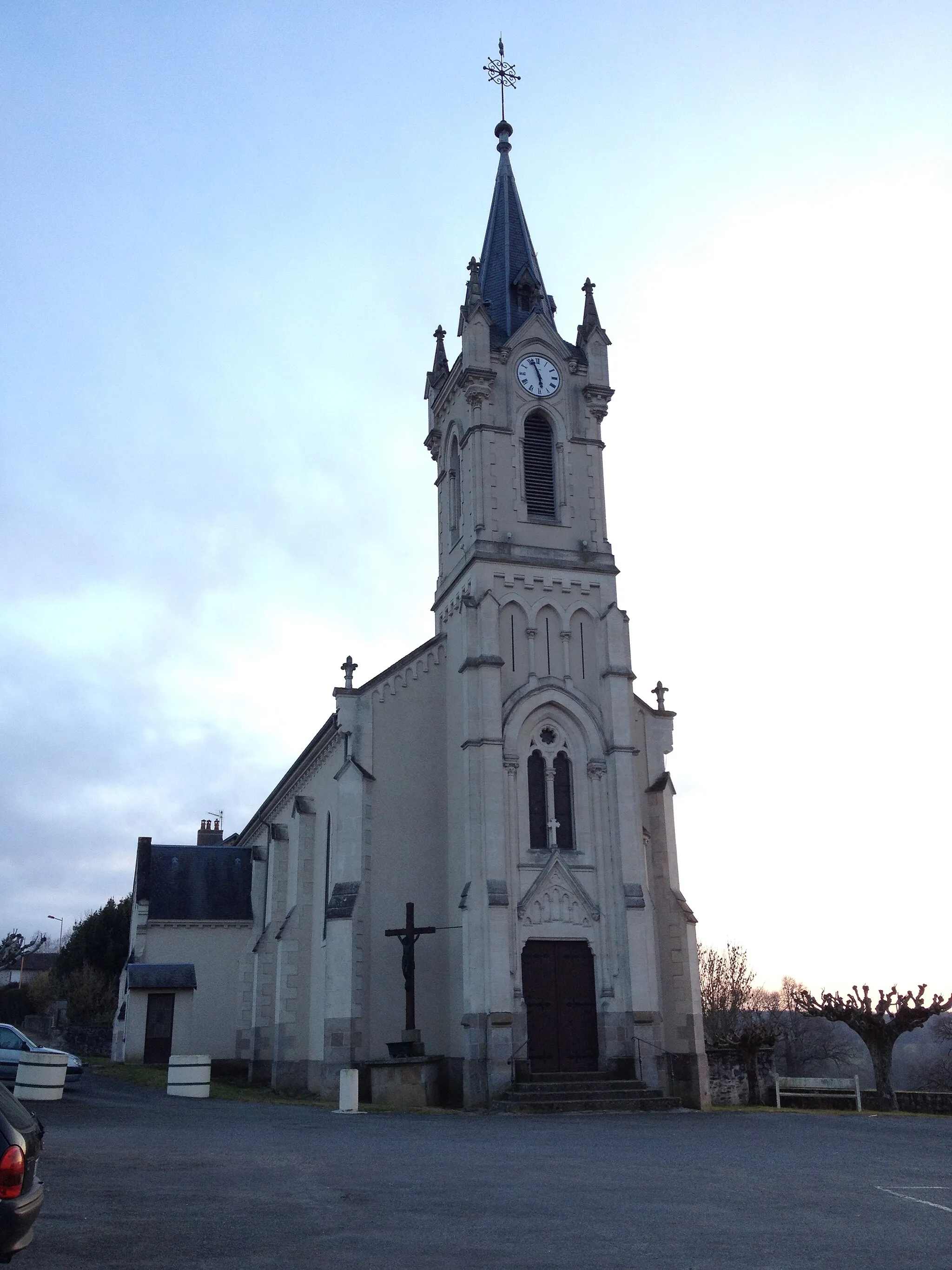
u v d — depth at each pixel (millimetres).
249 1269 10977
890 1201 15500
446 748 39438
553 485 41844
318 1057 38750
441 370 46531
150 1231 12625
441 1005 36688
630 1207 14891
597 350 43688
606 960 36500
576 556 40750
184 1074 34656
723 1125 27688
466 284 43000
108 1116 26078
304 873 42406
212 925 57188
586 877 37281
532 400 42156
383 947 36594
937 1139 23922
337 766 40812
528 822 37344
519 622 39312
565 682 39125
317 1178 16812
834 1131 25906
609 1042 35594
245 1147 20438
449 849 38156
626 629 40281
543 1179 17312
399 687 39438
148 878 58156
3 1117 9859
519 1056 34250
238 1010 56000
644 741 41000
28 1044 35062
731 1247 12398
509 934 35062
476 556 39188
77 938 74625
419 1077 34000
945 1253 12156
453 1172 17938
